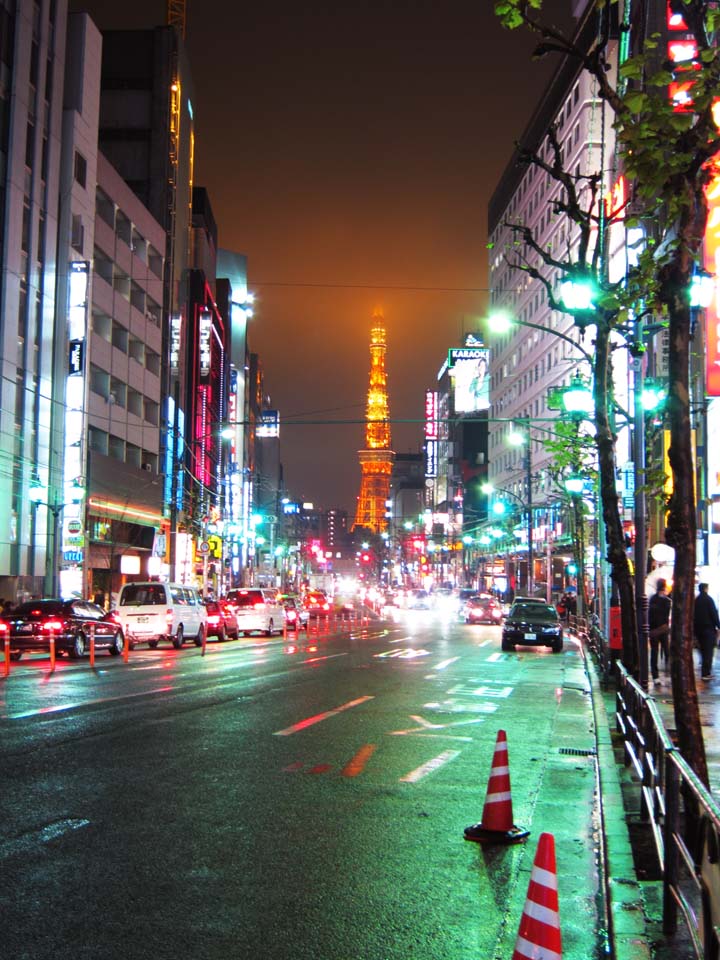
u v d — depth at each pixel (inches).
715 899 156.2
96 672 944.9
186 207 3105.3
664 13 922.1
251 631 1774.1
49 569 1664.6
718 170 327.3
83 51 2005.4
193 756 463.8
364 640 1665.8
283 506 4724.4
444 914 248.8
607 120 2573.8
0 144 1670.8
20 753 460.1
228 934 229.9
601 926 245.8
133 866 282.5
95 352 2169.0
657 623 864.9
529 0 339.0
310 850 304.8
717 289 1058.1
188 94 3110.2
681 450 310.2
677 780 218.4
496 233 4298.7
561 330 2960.1
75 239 1946.4
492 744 528.7
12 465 1667.1
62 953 215.3
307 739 525.7
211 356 3479.3
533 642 1375.5
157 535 2369.6
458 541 5255.9
